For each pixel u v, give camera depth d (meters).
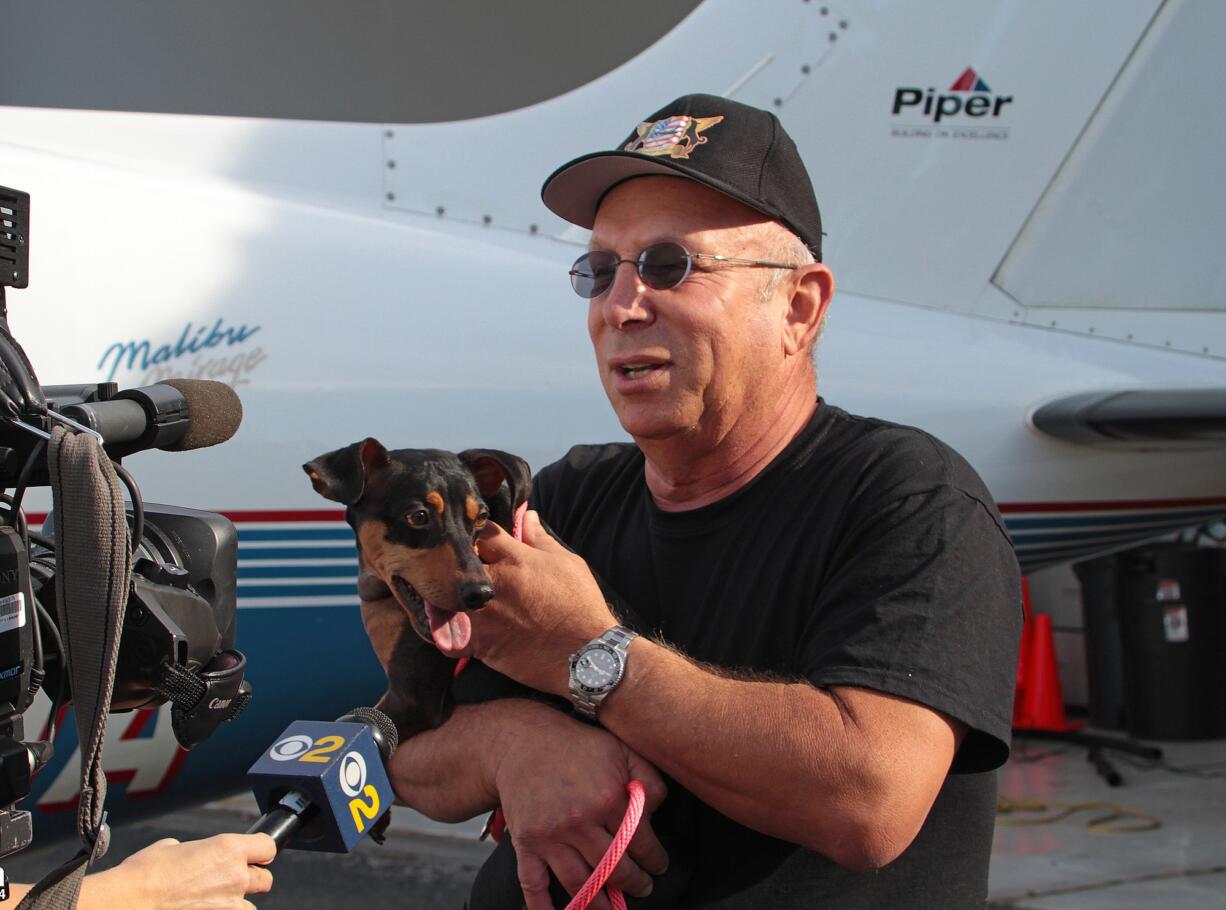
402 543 1.83
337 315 3.70
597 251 1.84
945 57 4.40
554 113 4.06
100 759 1.22
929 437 1.78
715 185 1.72
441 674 1.89
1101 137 4.55
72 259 3.50
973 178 4.48
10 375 1.25
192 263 3.61
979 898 1.75
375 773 1.51
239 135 3.82
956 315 4.52
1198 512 4.66
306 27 3.95
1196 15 4.57
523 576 1.65
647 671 1.59
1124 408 4.18
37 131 3.63
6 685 1.18
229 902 1.34
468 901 1.96
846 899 1.67
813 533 1.72
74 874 1.20
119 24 3.86
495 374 3.77
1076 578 7.14
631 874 1.65
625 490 2.05
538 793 1.66
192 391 1.51
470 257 3.88
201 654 1.38
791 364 1.86
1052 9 4.48
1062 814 5.42
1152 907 4.40
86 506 1.20
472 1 4.01
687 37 4.18
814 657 1.63
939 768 1.53
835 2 4.30
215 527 1.50
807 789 1.50
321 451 3.61
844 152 4.38
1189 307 4.64
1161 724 6.52
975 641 1.58
